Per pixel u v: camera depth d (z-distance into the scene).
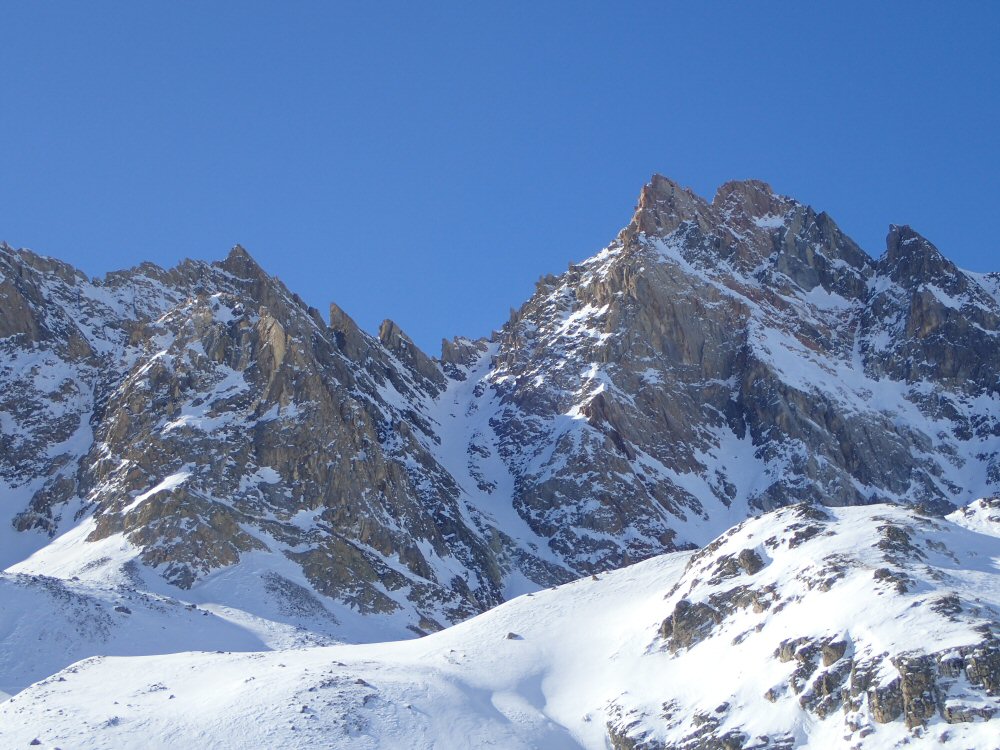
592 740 93.69
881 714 78.62
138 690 102.12
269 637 141.12
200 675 106.06
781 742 82.06
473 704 98.12
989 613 83.06
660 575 119.25
